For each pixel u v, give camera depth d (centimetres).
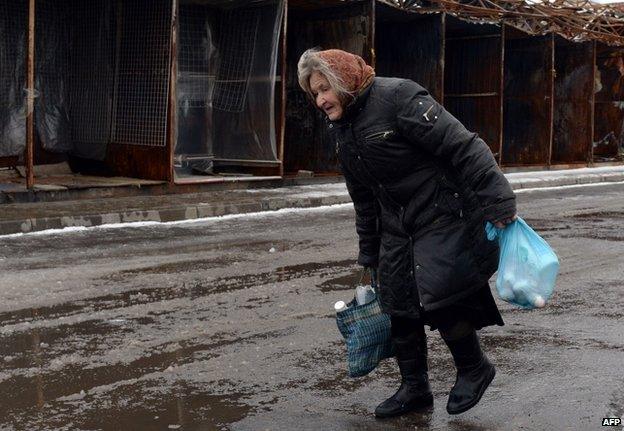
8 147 1482
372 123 367
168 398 446
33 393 452
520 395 452
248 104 1622
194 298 694
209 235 1059
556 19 2220
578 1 2389
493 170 359
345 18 1727
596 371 498
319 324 612
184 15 1603
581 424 410
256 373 493
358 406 436
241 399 446
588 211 1400
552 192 1808
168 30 1408
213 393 456
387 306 391
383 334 411
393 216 383
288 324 612
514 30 2186
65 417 415
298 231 1110
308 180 1664
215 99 1664
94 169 1552
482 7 1989
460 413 420
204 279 773
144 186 1392
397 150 368
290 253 929
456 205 372
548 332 589
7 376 481
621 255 931
